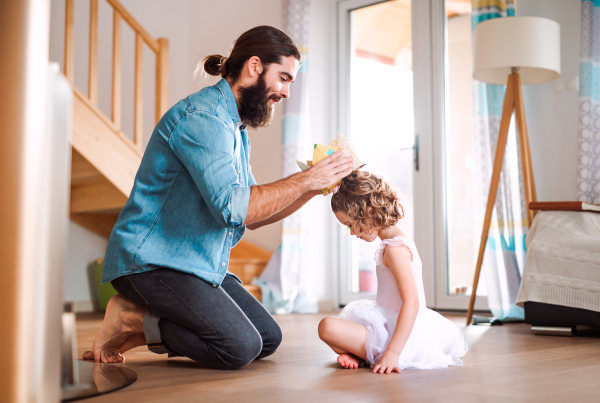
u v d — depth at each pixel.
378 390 1.19
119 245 1.51
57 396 0.88
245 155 1.79
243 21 4.74
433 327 1.58
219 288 1.54
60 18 4.50
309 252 4.05
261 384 1.27
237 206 1.42
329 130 4.43
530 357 1.73
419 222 3.92
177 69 5.09
